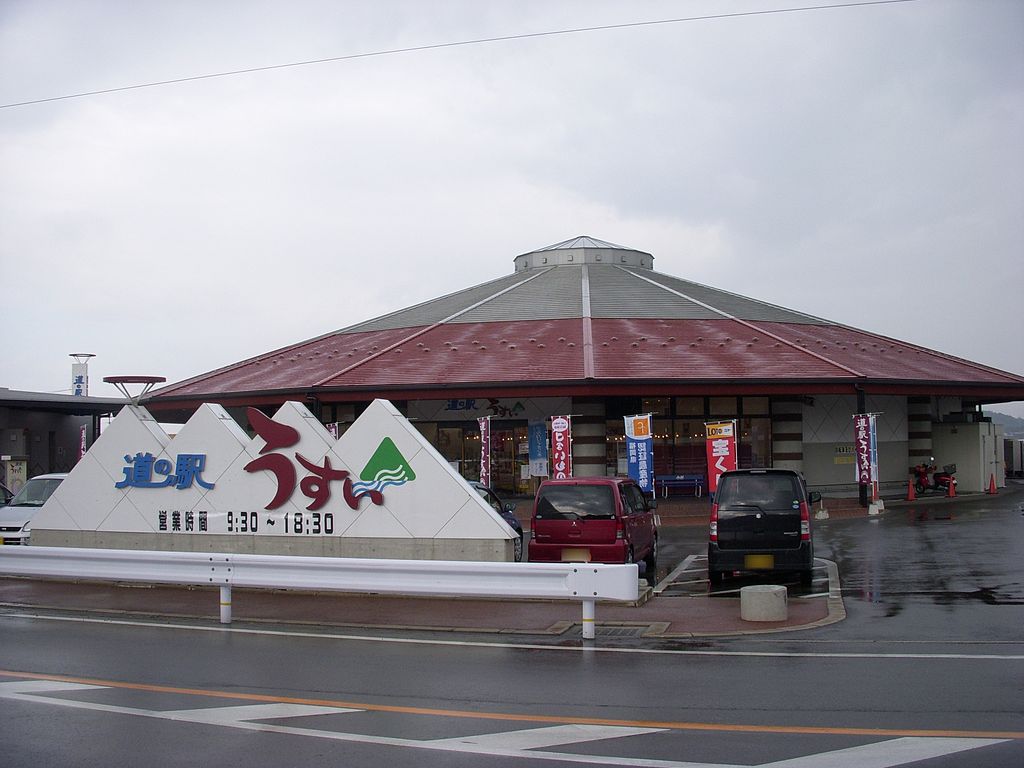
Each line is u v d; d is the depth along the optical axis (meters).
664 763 6.60
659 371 32.81
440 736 7.34
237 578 13.44
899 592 15.38
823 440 36.53
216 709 8.25
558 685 9.20
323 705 8.40
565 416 29.11
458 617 13.49
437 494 15.96
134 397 44.62
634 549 17.14
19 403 44.50
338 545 16.41
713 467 27.66
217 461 17.41
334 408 37.62
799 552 16.16
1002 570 17.48
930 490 38.16
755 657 10.52
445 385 32.59
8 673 9.85
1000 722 7.65
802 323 42.97
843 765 6.50
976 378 37.41
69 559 14.88
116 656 10.80
